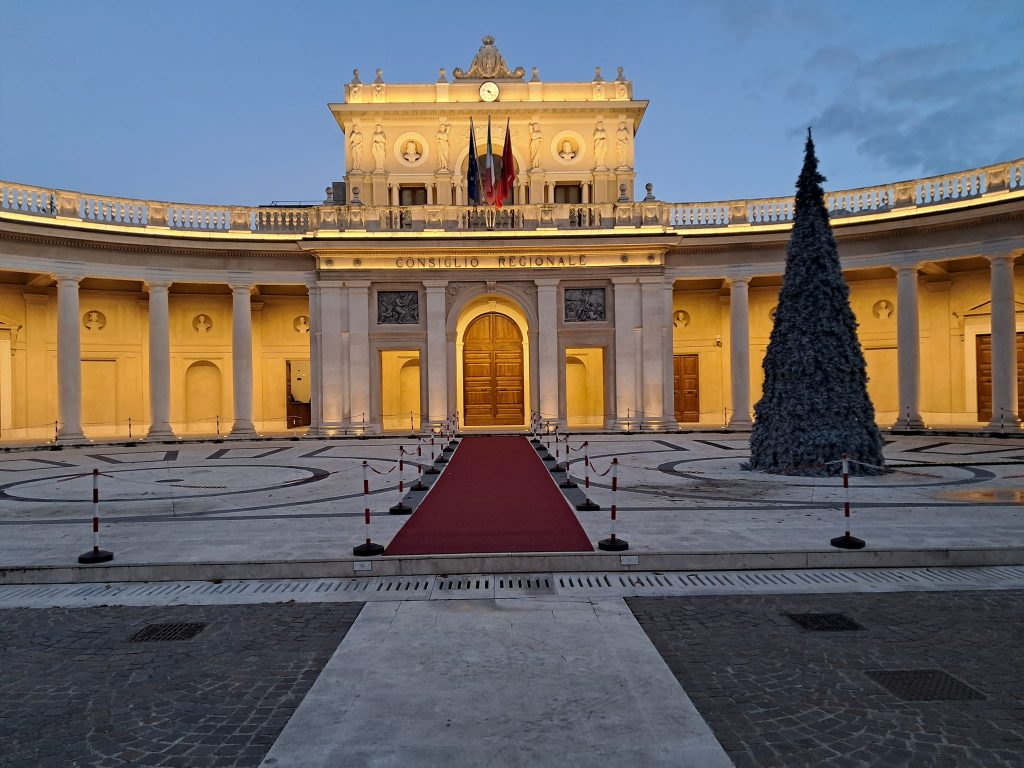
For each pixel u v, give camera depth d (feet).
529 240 106.32
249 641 23.76
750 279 108.68
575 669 20.79
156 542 35.35
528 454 75.31
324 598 28.27
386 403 122.72
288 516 42.11
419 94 121.19
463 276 108.37
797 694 19.07
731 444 86.94
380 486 54.08
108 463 74.64
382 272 107.96
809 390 59.52
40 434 109.19
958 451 74.79
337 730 17.28
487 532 36.68
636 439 94.94
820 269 61.41
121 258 99.96
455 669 20.89
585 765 15.56
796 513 40.83
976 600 27.02
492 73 123.65
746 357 106.93
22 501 49.29
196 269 104.58
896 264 99.09
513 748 16.30
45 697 19.65
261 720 18.10
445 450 80.07
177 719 18.20
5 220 89.61
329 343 107.34
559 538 34.99
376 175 120.06
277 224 110.22
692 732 16.96
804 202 63.31
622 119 121.49
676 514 40.78
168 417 102.37
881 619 25.00
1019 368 103.60
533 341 108.47
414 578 30.76
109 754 16.49
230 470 66.54
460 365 119.14
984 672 20.42
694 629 24.16
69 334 95.71
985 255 92.02
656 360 107.76
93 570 30.99
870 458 58.03
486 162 121.70
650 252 107.96
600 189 120.67
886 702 18.56
